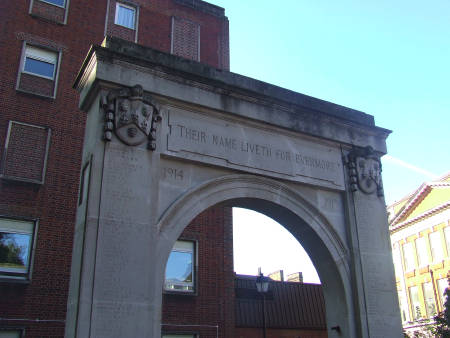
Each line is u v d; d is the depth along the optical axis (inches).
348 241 467.8
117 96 378.6
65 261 614.9
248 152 436.8
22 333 558.3
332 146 496.7
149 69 401.1
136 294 338.0
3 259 580.7
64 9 761.6
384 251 478.6
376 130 526.3
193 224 715.4
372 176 498.9
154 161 381.1
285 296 1065.5
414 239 1825.8
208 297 684.1
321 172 475.2
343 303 444.8
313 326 1041.5
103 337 315.9
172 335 642.8
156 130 390.9
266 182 439.8
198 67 438.9
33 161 640.4
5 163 618.2
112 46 397.7
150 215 364.8
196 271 688.4
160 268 359.6
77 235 360.2
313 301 1088.2
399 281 1872.5
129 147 374.0
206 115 425.4
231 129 435.8
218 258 717.3
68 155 666.8
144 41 838.5
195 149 406.6
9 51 681.6
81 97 414.0
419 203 1854.1
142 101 386.9
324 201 472.7
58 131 671.1
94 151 361.1
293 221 462.6
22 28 707.4
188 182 399.9
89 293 322.7
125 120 373.7
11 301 563.2
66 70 716.7
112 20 815.1
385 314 450.0
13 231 599.8
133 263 344.8
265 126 454.3
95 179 353.7
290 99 484.7
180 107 412.5
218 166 414.6
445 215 1692.9
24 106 659.4
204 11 941.8
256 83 469.7
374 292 453.4
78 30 760.3
